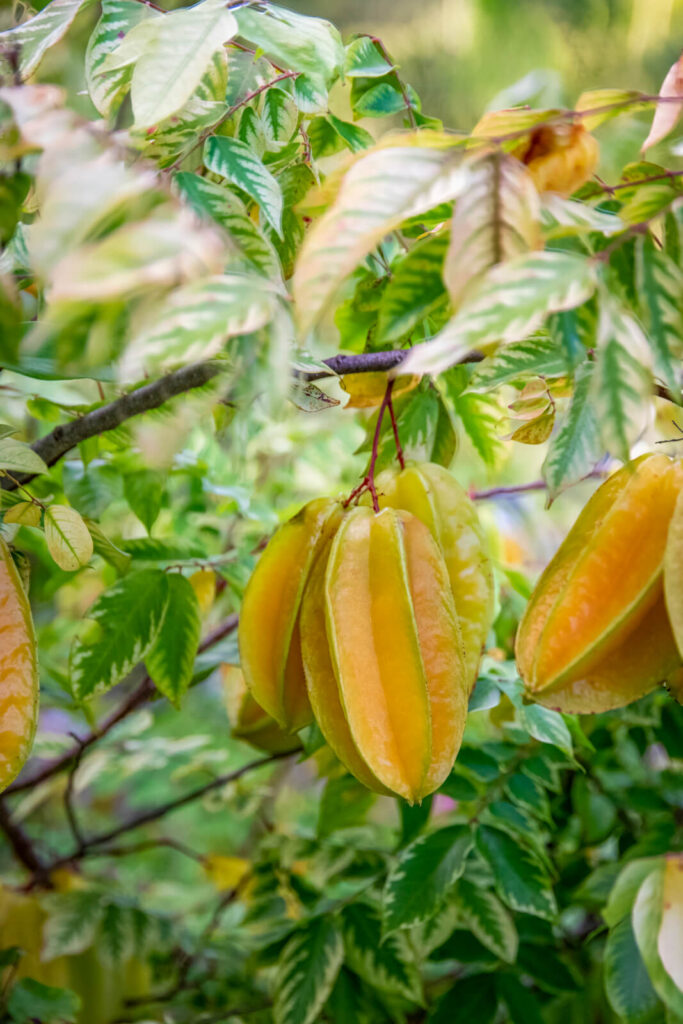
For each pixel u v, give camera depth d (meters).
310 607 0.79
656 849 1.05
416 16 2.05
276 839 1.18
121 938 1.09
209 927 1.26
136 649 0.93
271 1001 1.10
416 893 0.94
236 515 1.21
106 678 0.93
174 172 0.79
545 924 1.04
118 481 1.01
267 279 0.76
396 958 0.99
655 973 0.87
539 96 1.47
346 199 0.71
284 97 0.90
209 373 0.81
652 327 0.72
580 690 0.76
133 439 0.95
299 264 0.70
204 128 0.85
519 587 1.07
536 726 0.93
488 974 1.02
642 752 1.15
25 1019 0.97
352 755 0.77
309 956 0.98
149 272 0.68
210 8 0.80
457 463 1.58
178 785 1.96
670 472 0.77
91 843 1.19
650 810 1.08
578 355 0.73
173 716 1.64
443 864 0.95
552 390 0.90
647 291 0.72
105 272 0.68
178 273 0.69
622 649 0.77
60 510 0.86
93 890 1.15
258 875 1.15
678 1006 0.86
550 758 1.00
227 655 1.00
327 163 0.99
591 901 1.08
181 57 0.79
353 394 0.92
